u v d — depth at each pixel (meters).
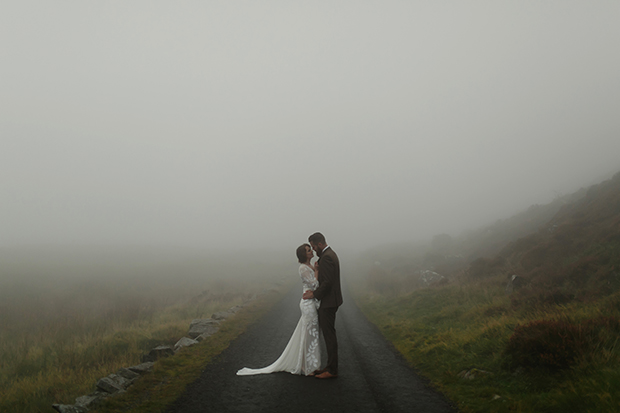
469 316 10.47
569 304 8.72
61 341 9.72
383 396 4.93
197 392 5.01
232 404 4.57
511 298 10.90
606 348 5.39
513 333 6.39
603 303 7.86
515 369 5.39
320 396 4.89
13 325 13.22
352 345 8.38
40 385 5.83
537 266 14.40
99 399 4.70
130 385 5.26
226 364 6.49
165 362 6.41
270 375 5.86
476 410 4.34
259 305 14.66
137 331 10.29
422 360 6.87
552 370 5.07
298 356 6.00
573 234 15.08
